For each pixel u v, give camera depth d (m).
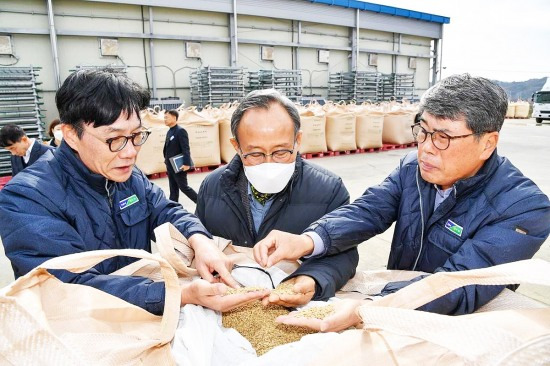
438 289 0.61
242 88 9.37
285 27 10.70
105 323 0.66
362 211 1.10
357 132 7.73
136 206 1.05
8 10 7.39
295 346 0.59
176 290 0.68
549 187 4.56
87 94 0.76
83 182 0.92
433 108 0.85
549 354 0.41
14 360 0.46
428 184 1.06
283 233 0.94
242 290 0.85
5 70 6.33
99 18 8.28
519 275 0.53
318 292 0.91
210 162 5.99
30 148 2.91
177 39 9.17
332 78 11.62
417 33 13.25
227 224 1.20
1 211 0.79
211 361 0.67
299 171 1.18
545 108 14.81
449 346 0.46
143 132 0.89
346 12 11.39
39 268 0.55
